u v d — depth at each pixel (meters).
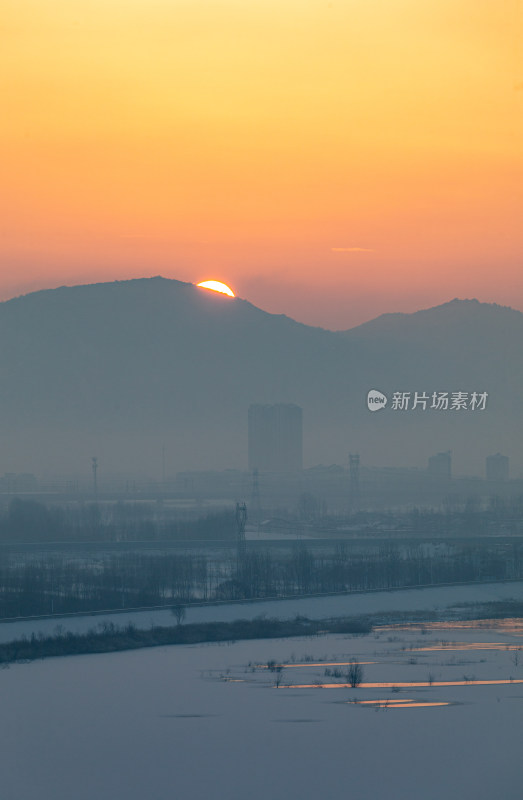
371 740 143.62
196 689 184.25
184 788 123.00
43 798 119.75
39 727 154.75
